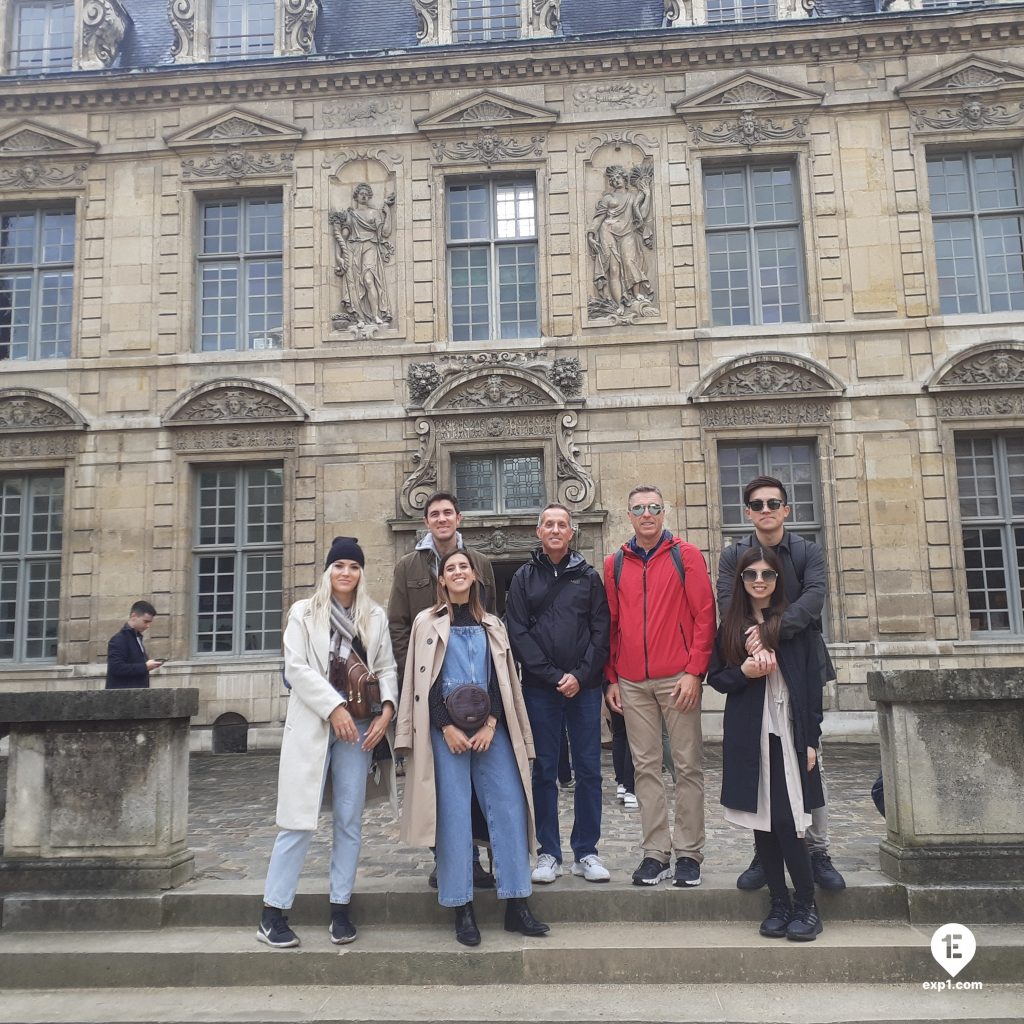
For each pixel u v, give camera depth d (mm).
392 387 13617
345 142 14156
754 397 13070
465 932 4582
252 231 14469
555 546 5254
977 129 13469
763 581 4738
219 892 5066
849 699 12398
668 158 13844
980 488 13102
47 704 5242
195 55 14672
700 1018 4020
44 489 14008
